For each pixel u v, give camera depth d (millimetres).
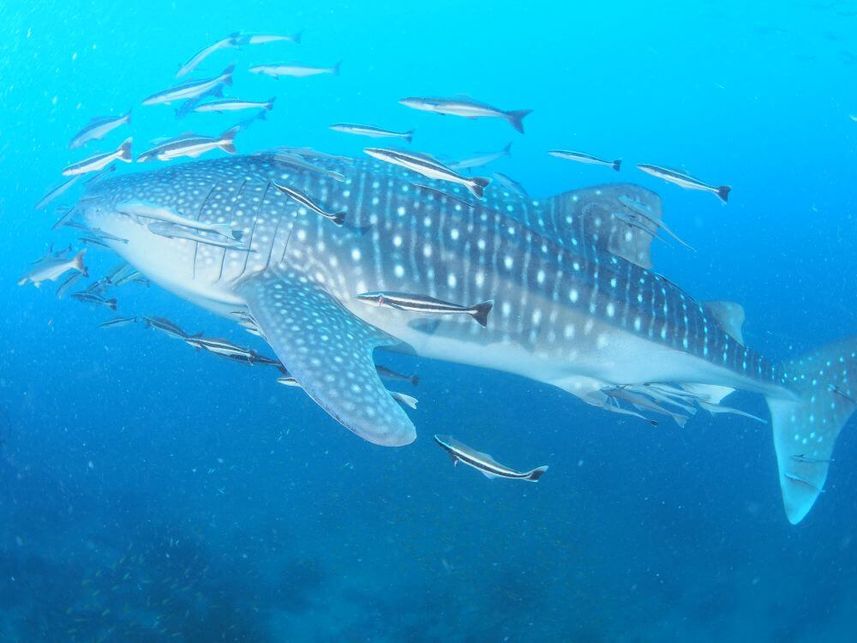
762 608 13617
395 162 5062
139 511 14203
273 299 5648
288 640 11195
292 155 6324
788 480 7332
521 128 5863
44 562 12242
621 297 6562
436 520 14227
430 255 6156
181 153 5879
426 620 11859
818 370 7559
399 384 18453
